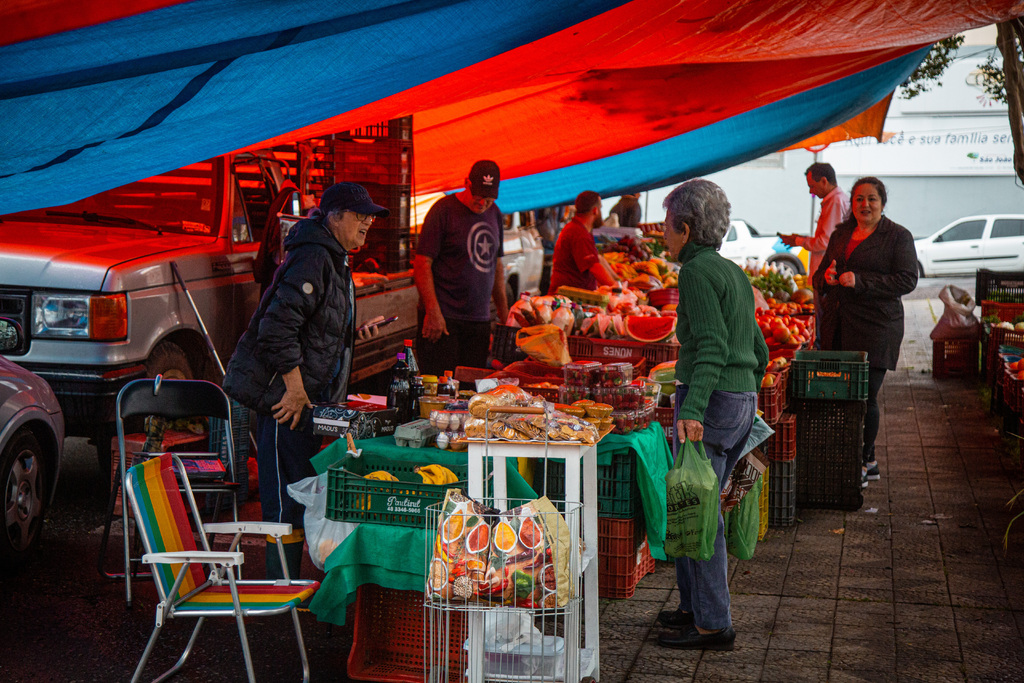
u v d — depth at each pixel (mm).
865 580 5660
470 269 7590
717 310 4441
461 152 10273
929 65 14953
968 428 9531
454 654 4367
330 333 5047
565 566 3504
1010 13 5738
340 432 4832
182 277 6934
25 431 5602
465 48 4840
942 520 6770
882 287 7281
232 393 4988
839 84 9844
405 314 9430
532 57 5738
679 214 4586
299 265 4945
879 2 5699
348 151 9430
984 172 31672
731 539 5004
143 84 4199
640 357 6754
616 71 9055
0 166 4652
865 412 7293
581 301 7566
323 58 4418
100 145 4617
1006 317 11406
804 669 4527
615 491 5266
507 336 6863
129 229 7703
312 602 4250
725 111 9492
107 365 6332
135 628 4930
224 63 4199
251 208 8695
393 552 4160
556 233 16391
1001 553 6102
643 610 5215
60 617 5020
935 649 4738
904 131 31938
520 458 5027
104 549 5508
